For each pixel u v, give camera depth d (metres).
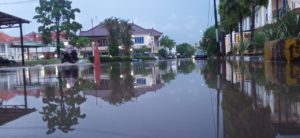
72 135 3.96
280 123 4.18
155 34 114.31
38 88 10.17
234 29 46.62
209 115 4.86
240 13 36.47
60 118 5.05
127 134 3.91
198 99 6.54
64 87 10.07
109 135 3.90
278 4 32.97
